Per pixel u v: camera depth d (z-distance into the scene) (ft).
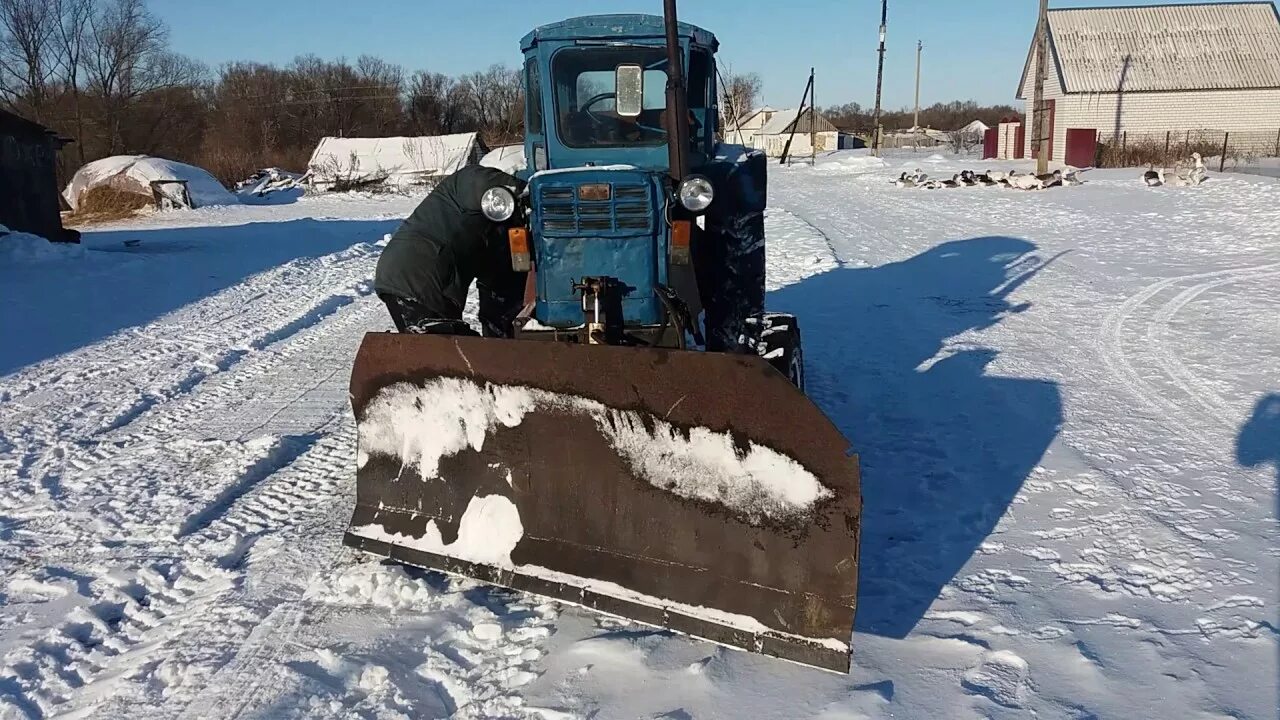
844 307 36.52
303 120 245.86
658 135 18.51
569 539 13.51
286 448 21.61
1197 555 14.69
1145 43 137.49
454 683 11.94
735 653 12.37
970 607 13.41
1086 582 14.05
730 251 19.34
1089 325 31.60
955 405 23.11
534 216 16.26
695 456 12.55
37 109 178.81
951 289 39.40
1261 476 17.84
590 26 17.95
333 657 12.51
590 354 12.92
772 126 247.29
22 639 13.55
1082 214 63.98
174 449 21.89
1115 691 11.28
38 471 20.53
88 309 40.01
